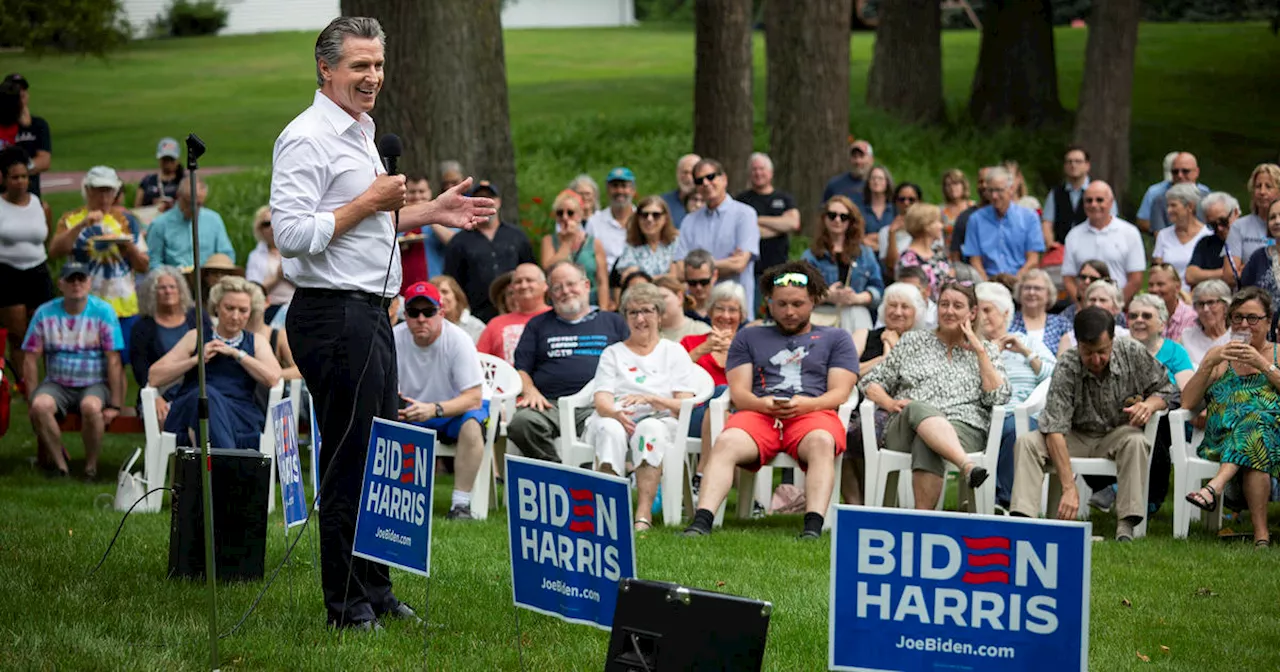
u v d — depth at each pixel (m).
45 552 11.65
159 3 78.81
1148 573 12.09
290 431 11.21
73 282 17.08
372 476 8.92
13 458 17.95
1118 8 38.72
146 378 17.06
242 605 10.06
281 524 13.54
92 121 55.75
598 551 7.63
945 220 23.34
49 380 17.17
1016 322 17.12
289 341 9.07
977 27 72.88
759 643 6.85
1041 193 41.78
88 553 11.69
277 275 20.44
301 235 8.60
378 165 9.19
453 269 20.08
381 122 24.38
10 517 13.45
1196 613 10.64
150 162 47.59
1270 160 46.72
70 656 8.47
